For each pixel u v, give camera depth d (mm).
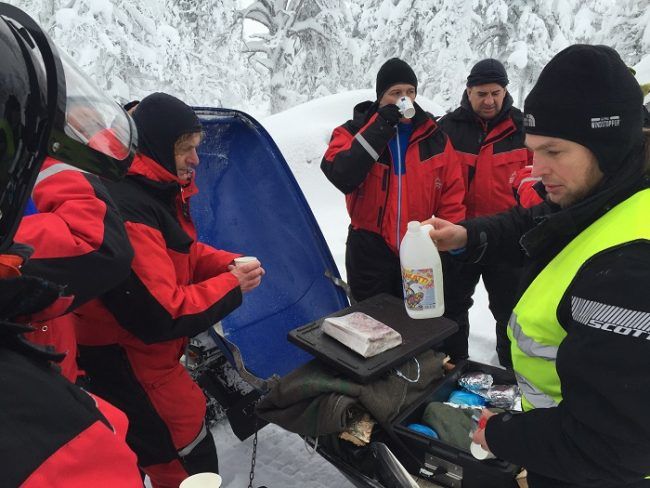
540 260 971
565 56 810
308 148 6434
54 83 588
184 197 1645
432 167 2303
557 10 9953
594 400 745
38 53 594
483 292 3873
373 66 11023
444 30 9703
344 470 1512
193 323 1464
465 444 1439
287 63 11156
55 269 997
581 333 760
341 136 2410
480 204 2617
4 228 541
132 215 1374
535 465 876
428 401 1622
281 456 2205
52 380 533
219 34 11359
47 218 1056
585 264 792
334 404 1438
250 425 1965
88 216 1111
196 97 9875
